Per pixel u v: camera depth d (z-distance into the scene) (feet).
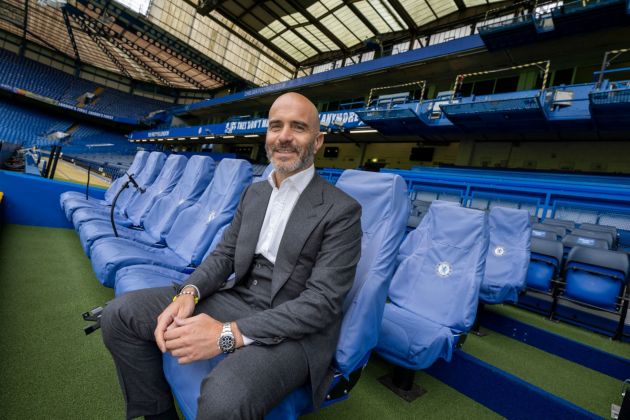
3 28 101.91
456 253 6.26
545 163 33.91
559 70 35.06
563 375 6.39
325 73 51.85
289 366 2.82
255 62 90.27
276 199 3.84
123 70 115.85
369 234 4.04
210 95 110.73
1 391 3.86
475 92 41.14
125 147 113.50
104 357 4.97
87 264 9.23
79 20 78.02
